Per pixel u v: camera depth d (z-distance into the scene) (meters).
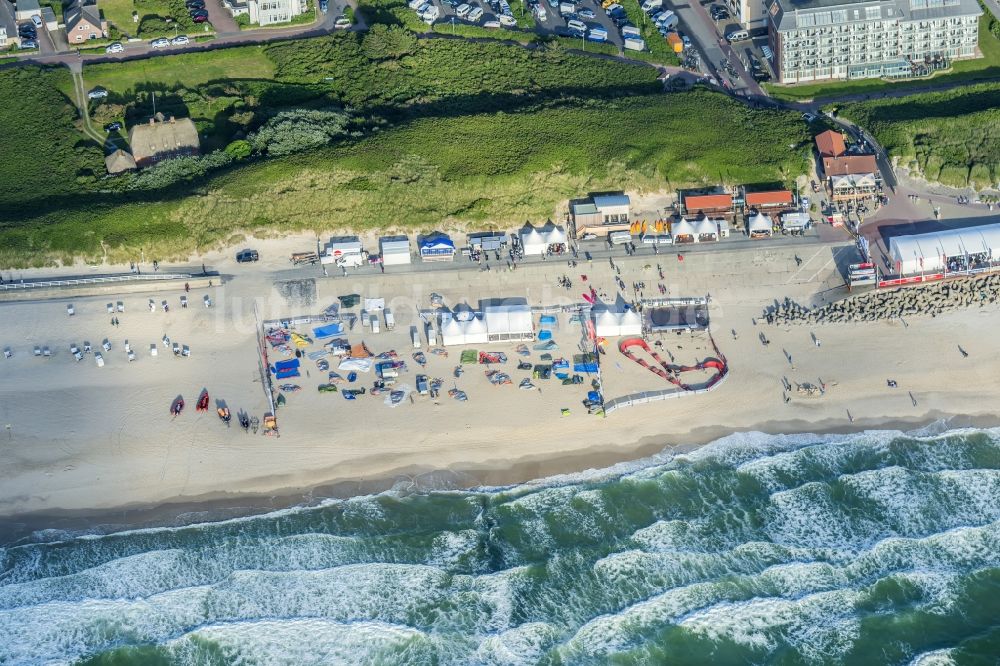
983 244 162.25
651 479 137.75
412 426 144.38
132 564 129.00
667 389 148.62
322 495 137.25
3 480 138.88
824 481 136.50
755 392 148.25
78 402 147.75
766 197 173.00
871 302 159.38
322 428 144.25
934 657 118.31
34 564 129.50
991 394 147.38
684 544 129.62
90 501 136.88
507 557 129.25
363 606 124.19
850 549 128.38
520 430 143.88
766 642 120.31
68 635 121.56
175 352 154.12
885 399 147.12
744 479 137.38
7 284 163.12
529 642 120.50
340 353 153.62
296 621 122.50
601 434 143.50
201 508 136.12
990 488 135.12
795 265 166.25
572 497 136.00
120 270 166.00
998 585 124.81
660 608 123.19
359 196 173.25
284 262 167.62
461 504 135.88
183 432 144.00
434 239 169.62
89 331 157.00
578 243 170.75
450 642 120.56
